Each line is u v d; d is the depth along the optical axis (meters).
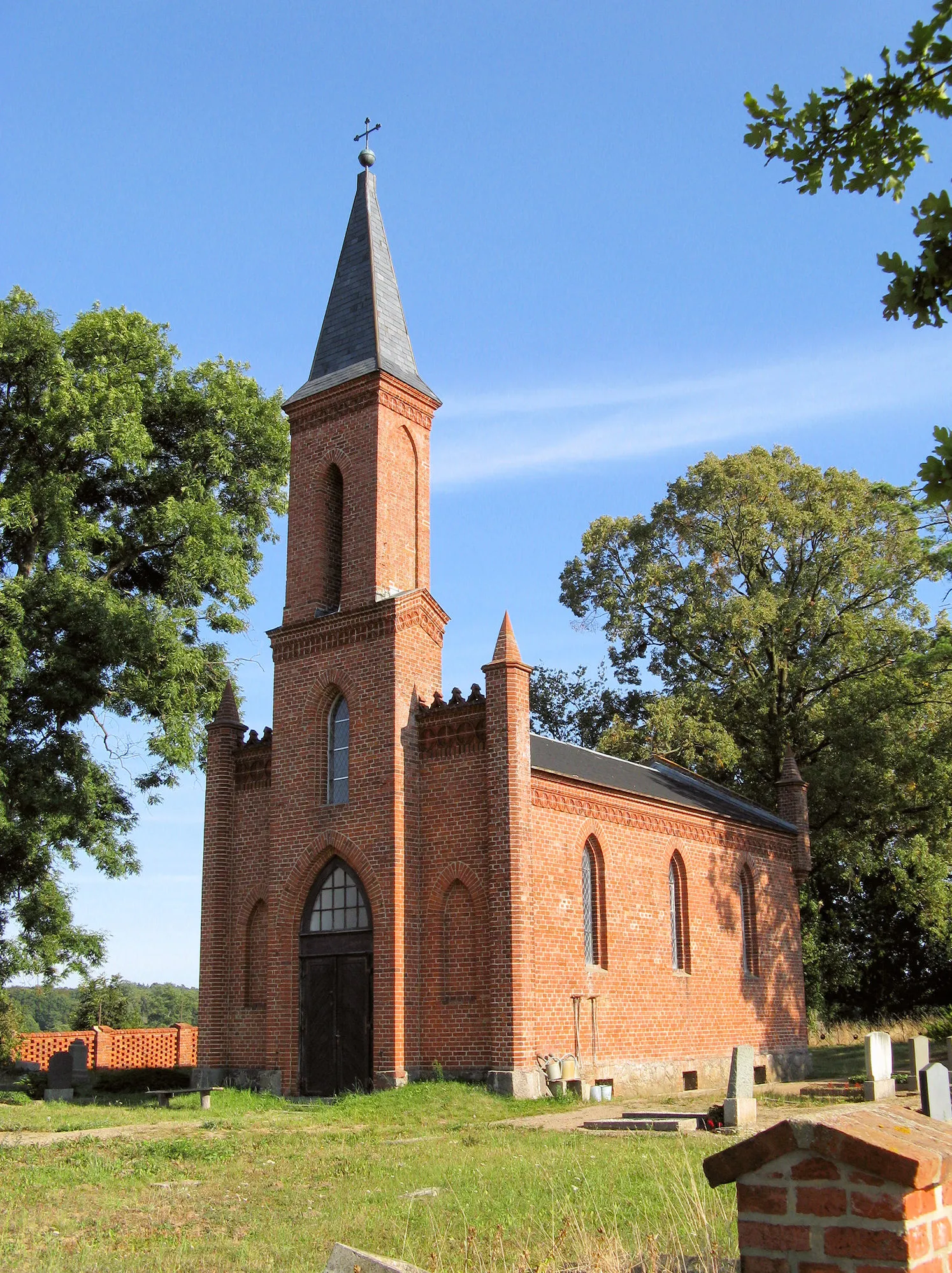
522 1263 9.60
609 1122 19.86
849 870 50.41
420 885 27.98
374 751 28.66
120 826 36.44
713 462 52.53
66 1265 10.68
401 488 31.34
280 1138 19.66
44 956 32.62
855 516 50.94
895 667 47.31
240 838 31.97
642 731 54.22
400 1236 11.26
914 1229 5.18
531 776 27.80
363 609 29.58
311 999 28.72
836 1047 46.28
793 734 51.75
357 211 35.25
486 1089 25.25
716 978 34.44
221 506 41.31
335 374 32.41
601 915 30.06
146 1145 18.69
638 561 54.94
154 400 38.88
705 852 35.28
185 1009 130.75
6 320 34.81
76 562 33.91
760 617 48.47
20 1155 17.92
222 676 39.00
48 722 34.69
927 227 5.57
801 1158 5.44
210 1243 11.57
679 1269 8.54
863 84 6.16
